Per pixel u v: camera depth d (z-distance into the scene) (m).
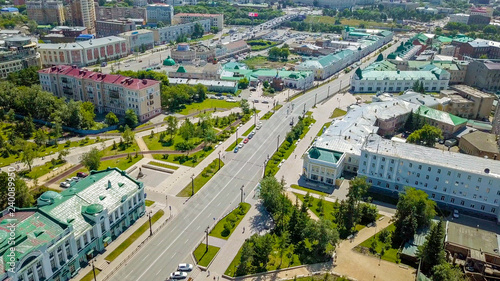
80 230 146.00
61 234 136.25
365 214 178.88
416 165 191.38
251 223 176.12
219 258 154.50
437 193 190.75
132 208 172.75
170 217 179.25
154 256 155.50
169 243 162.88
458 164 186.50
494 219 180.88
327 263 152.62
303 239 162.75
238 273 146.38
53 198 154.62
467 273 144.38
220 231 170.50
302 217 166.12
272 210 182.00
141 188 176.50
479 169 182.00
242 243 162.88
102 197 162.25
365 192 184.62
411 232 161.50
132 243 161.62
